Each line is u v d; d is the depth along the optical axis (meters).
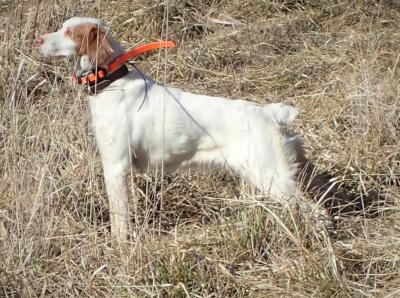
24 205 6.84
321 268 6.21
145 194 7.38
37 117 7.88
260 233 6.63
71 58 7.13
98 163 7.64
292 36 10.80
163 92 7.22
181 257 6.37
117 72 7.08
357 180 7.70
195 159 7.28
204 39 10.46
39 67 9.23
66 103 8.45
